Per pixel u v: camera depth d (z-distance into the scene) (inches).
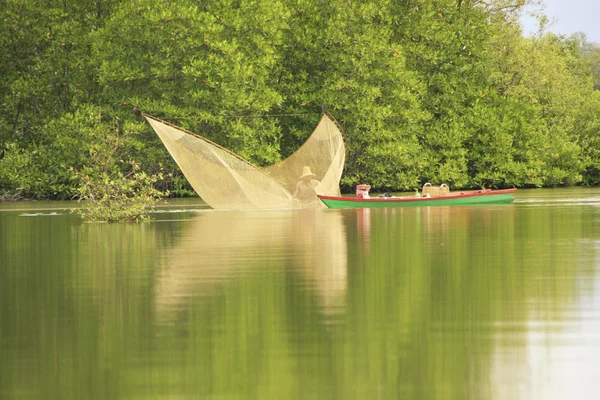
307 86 6117.1
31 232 3097.9
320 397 955.3
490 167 6648.6
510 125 6658.5
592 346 1156.5
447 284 1699.1
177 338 1239.5
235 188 4234.7
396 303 1493.6
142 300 1555.1
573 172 7126.0
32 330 1309.1
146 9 5634.8
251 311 1435.8
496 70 6998.0
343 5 6122.1
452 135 6402.6
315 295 1587.1
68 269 2006.6
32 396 973.8
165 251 2370.8
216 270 1951.3
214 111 5698.8
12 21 5866.1
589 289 1620.3
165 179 5866.1
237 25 5669.3
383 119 6067.9
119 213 3659.0
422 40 6555.1
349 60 5984.3
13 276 1897.1
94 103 6028.5
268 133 5772.6
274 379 1024.9
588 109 7455.7
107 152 5383.9
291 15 6171.3
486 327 1285.7
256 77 5698.8
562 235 2714.1
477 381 1002.1
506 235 2731.3
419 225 3181.6
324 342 1203.9
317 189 4483.3
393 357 1115.9
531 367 1057.5
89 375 1053.2
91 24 6043.3
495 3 7066.9
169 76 5693.9
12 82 5984.3
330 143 4515.3
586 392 955.3
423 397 948.0
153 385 1008.2
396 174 6166.3
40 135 6003.9
